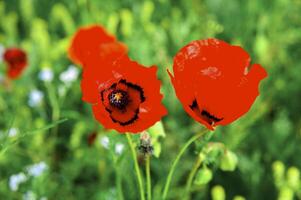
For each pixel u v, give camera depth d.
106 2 1.39
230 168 0.64
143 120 0.51
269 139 1.09
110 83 0.52
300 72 1.21
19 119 1.02
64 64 1.29
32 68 1.22
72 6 1.43
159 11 1.43
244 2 1.39
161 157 1.01
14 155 0.98
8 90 1.11
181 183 1.01
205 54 0.52
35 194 0.87
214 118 0.52
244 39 1.31
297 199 0.98
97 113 0.50
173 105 1.13
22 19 1.51
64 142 1.10
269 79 1.20
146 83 0.52
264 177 1.04
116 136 0.65
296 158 1.07
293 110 1.18
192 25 1.30
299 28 1.30
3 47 1.22
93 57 0.70
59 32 1.48
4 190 0.90
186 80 0.51
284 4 1.32
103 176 0.93
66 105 1.14
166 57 1.19
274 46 1.23
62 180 0.96
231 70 0.51
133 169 0.77
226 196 1.03
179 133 1.05
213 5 1.38
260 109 1.10
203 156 0.61
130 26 1.29
